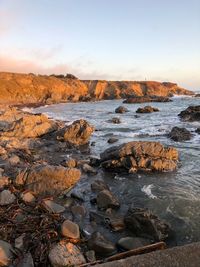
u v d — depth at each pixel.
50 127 26.22
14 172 14.02
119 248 8.42
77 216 10.40
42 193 11.78
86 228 9.62
